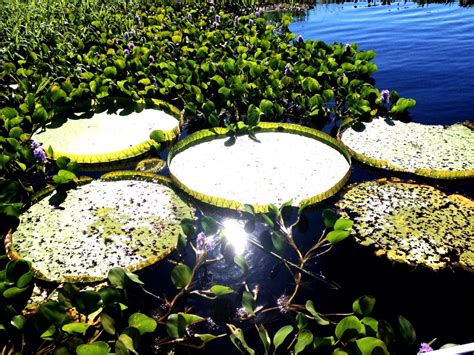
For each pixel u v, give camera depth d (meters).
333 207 2.20
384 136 2.84
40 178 2.56
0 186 2.17
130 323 1.46
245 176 2.41
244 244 1.99
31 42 4.60
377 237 1.98
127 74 3.86
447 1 7.47
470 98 3.49
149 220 2.12
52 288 1.75
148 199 2.27
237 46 4.52
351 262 1.87
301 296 1.73
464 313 1.63
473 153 2.61
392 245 1.93
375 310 1.65
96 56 4.42
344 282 1.78
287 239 1.99
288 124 2.90
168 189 2.36
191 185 2.33
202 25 5.61
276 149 2.70
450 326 1.58
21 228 2.07
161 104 3.33
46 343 1.50
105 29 5.32
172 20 5.98
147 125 3.10
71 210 2.19
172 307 1.69
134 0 7.14
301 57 4.18
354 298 1.70
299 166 2.51
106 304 1.55
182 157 2.62
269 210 2.04
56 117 3.20
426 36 5.32
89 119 3.19
